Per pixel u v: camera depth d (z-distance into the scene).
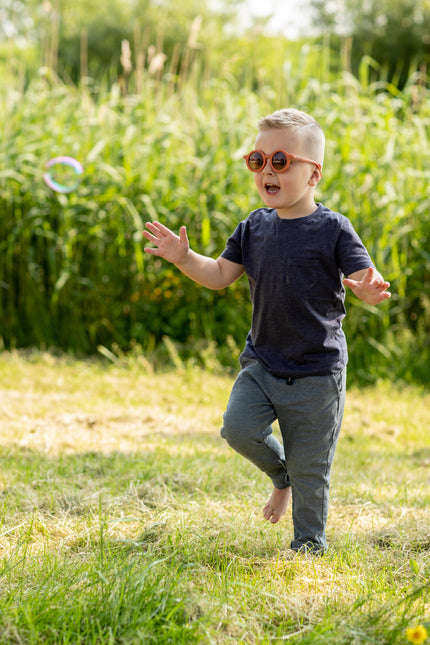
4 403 7.21
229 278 3.72
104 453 5.54
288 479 3.79
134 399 7.74
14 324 10.01
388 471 5.50
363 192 9.52
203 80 11.73
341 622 2.69
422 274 9.67
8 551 3.51
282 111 3.52
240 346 9.59
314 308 3.44
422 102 11.26
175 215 9.80
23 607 2.65
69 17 39.09
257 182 3.54
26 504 4.25
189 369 8.94
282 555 3.53
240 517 4.11
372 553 3.63
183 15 37.00
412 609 2.84
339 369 3.51
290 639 2.67
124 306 9.88
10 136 10.38
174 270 9.68
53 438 5.96
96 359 9.61
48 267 10.09
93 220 9.89
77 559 3.35
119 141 10.38
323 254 3.41
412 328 9.76
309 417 3.48
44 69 10.98
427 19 33.00
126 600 2.73
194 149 10.48
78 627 2.61
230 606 2.83
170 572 3.09
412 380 8.99
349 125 9.79
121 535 3.75
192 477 4.82
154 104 11.23
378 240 9.27
